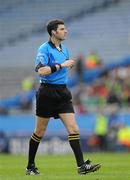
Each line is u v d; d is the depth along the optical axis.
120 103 71.44
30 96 80.62
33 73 90.38
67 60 26.89
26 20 102.56
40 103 27.44
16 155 58.94
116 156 52.12
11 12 104.94
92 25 96.62
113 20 95.81
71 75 82.19
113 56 89.75
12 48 97.50
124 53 89.75
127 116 64.62
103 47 92.06
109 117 65.00
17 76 90.81
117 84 72.88
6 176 28.05
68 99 27.31
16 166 37.84
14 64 93.88
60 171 32.66
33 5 104.50
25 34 100.19
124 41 91.69
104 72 81.19
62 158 49.62
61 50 27.22
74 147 26.98
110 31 94.31
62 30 26.84
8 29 102.31
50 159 47.72
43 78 27.22
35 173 28.75
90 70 81.69
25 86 84.50
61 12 101.44
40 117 27.77
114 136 64.19
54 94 27.09
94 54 83.25
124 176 27.00
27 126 68.50
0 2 107.62
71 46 94.25
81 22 97.75
